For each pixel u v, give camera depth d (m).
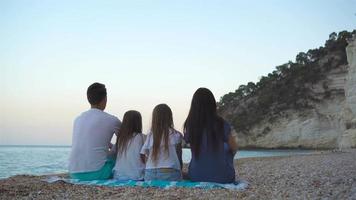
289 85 107.38
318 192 6.33
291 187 7.06
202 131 7.41
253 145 99.81
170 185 7.11
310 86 102.06
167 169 7.55
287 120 96.75
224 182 7.39
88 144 7.98
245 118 107.19
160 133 7.62
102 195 6.24
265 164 15.16
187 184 7.14
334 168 10.80
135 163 8.00
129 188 6.86
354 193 6.13
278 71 119.31
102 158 8.05
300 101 99.25
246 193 6.35
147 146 7.76
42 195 6.27
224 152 7.44
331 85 98.38
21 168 26.58
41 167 28.00
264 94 112.44
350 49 47.22
